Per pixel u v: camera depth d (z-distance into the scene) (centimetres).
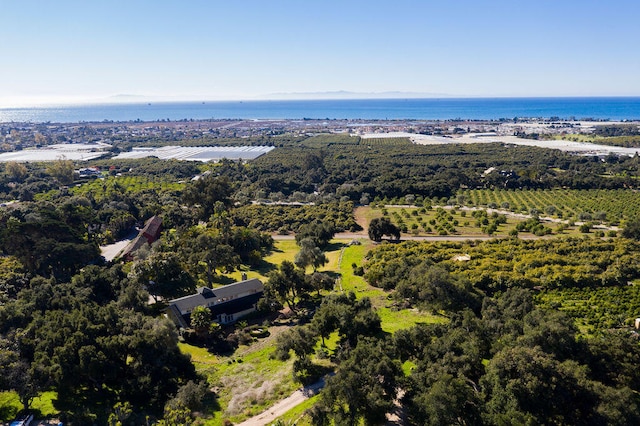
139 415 5747
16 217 13688
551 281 9169
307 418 5475
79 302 7975
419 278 8731
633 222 12488
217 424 5612
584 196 18838
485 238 13262
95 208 17012
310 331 6969
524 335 6166
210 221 14962
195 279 10762
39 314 7294
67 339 6134
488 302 7944
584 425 4800
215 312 8988
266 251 13500
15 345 6219
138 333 6550
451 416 4797
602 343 6012
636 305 8325
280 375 6744
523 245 11488
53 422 5531
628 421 4747
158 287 9444
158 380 6184
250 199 19938
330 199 19188
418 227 14625
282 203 19150
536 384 4962
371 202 19288
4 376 5403
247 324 9000
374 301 9225
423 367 5731
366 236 14475
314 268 11119
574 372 5197
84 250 10925
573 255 10588
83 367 5850
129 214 15762
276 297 9256
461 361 5628
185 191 16762
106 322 6844
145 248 11512
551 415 4897
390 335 7225
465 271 9781
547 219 15638
